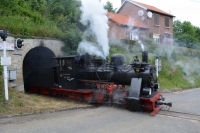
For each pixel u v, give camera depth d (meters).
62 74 12.31
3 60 9.15
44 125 7.08
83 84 11.87
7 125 7.00
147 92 9.09
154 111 8.91
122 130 6.67
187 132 6.57
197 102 12.08
